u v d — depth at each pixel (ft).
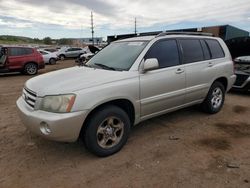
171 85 14.33
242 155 12.17
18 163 11.52
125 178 10.31
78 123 10.75
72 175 10.57
